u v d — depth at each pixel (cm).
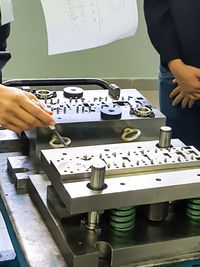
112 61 268
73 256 75
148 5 146
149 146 95
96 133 109
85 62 263
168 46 143
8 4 120
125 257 79
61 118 108
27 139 113
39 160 101
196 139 163
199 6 138
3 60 117
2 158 110
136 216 88
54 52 128
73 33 127
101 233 81
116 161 86
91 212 80
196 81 141
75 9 126
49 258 78
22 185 98
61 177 79
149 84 282
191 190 82
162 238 82
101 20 130
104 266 79
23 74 254
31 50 249
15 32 242
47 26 124
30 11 240
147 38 268
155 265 80
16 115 89
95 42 131
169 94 159
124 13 132
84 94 125
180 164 87
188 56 144
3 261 95
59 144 104
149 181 81
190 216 88
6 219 92
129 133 111
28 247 80
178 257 82
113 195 77
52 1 123
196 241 83
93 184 77
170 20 144
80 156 87
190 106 151
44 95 118
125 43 265
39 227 86
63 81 132
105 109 112
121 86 277
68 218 83
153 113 115
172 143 99
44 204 88
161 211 86
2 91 89
